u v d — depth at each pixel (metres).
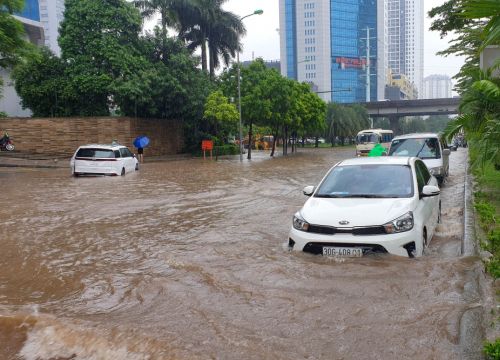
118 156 20.89
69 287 5.56
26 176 20.64
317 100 47.56
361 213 6.18
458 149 46.91
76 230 8.94
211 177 19.56
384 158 7.94
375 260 5.85
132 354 3.83
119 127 33.16
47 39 78.62
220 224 9.24
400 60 178.75
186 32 44.19
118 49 32.69
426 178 8.38
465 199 10.53
